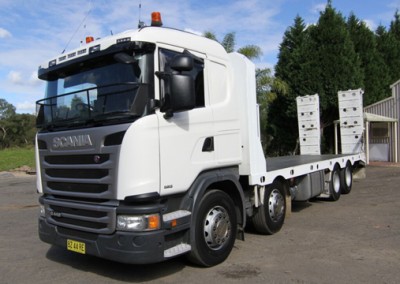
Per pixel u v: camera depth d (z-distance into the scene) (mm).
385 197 11367
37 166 5992
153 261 4742
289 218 8742
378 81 26375
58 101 5625
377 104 24781
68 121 5406
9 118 77750
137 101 4789
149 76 4910
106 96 5031
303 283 5031
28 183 19125
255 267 5660
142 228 4719
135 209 4711
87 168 5090
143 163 4750
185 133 5285
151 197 4777
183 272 5539
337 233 7465
